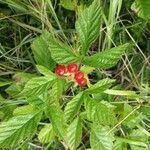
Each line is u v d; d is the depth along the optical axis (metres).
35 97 0.15
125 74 0.21
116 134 0.19
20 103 0.18
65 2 0.20
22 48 0.21
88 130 0.19
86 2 0.21
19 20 0.22
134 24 0.21
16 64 0.21
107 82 0.15
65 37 0.19
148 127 0.20
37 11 0.19
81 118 0.15
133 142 0.17
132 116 0.17
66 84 0.15
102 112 0.14
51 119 0.15
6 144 0.15
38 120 0.15
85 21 0.14
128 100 0.19
